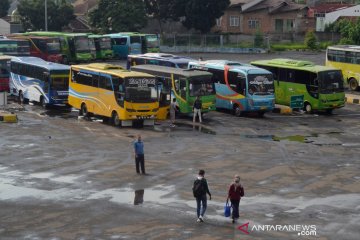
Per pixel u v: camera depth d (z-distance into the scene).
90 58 73.69
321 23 98.06
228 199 20.39
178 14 92.88
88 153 30.28
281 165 28.25
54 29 97.31
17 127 37.06
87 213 21.20
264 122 40.34
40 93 45.50
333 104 43.66
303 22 97.56
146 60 51.22
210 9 90.69
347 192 23.97
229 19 99.44
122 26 89.88
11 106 46.03
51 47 70.81
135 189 24.11
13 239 18.73
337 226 19.89
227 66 43.47
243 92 42.00
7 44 62.41
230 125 38.97
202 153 30.56
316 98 43.47
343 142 33.94
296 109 45.09
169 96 40.22
